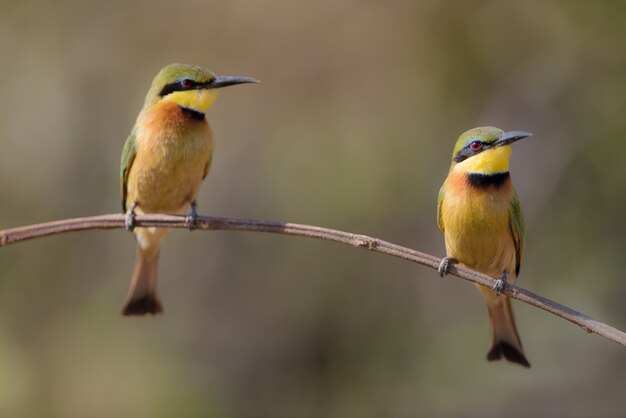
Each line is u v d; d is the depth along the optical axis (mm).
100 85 15070
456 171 8633
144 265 9672
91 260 14844
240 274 14773
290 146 14086
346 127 13977
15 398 13844
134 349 14578
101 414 14094
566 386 13555
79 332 14508
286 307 14531
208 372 14562
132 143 9172
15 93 14938
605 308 13406
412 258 7145
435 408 13742
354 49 14266
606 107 13500
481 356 13812
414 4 14141
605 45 13641
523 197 13578
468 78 13945
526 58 13922
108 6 15211
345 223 13688
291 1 14531
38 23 15188
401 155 13742
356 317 14250
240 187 14211
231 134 14375
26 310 14406
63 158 14859
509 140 8461
